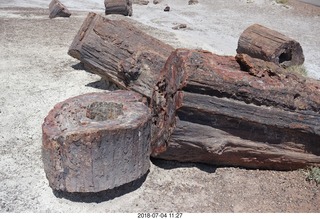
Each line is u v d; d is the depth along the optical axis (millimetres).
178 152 2287
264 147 2309
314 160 2406
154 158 2461
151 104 2428
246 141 2271
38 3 7891
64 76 3852
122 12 6809
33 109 3164
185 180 2332
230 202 2168
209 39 5562
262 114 2205
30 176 2338
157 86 2406
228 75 2150
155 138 2367
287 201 2188
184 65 2121
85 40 3355
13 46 4711
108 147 1994
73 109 2225
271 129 2264
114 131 1981
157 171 2396
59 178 2047
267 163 2398
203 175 2375
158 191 2238
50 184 2111
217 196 2211
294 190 2285
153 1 8156
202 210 2096
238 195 2223
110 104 2279
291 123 2252
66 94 3449
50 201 2133
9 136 2766
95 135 1947
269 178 2381
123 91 2498
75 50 3398
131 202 2148
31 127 2896
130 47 3348
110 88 3584
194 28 6176
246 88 2162
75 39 3463
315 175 2355
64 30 5578
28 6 7508
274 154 2336
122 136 2010
